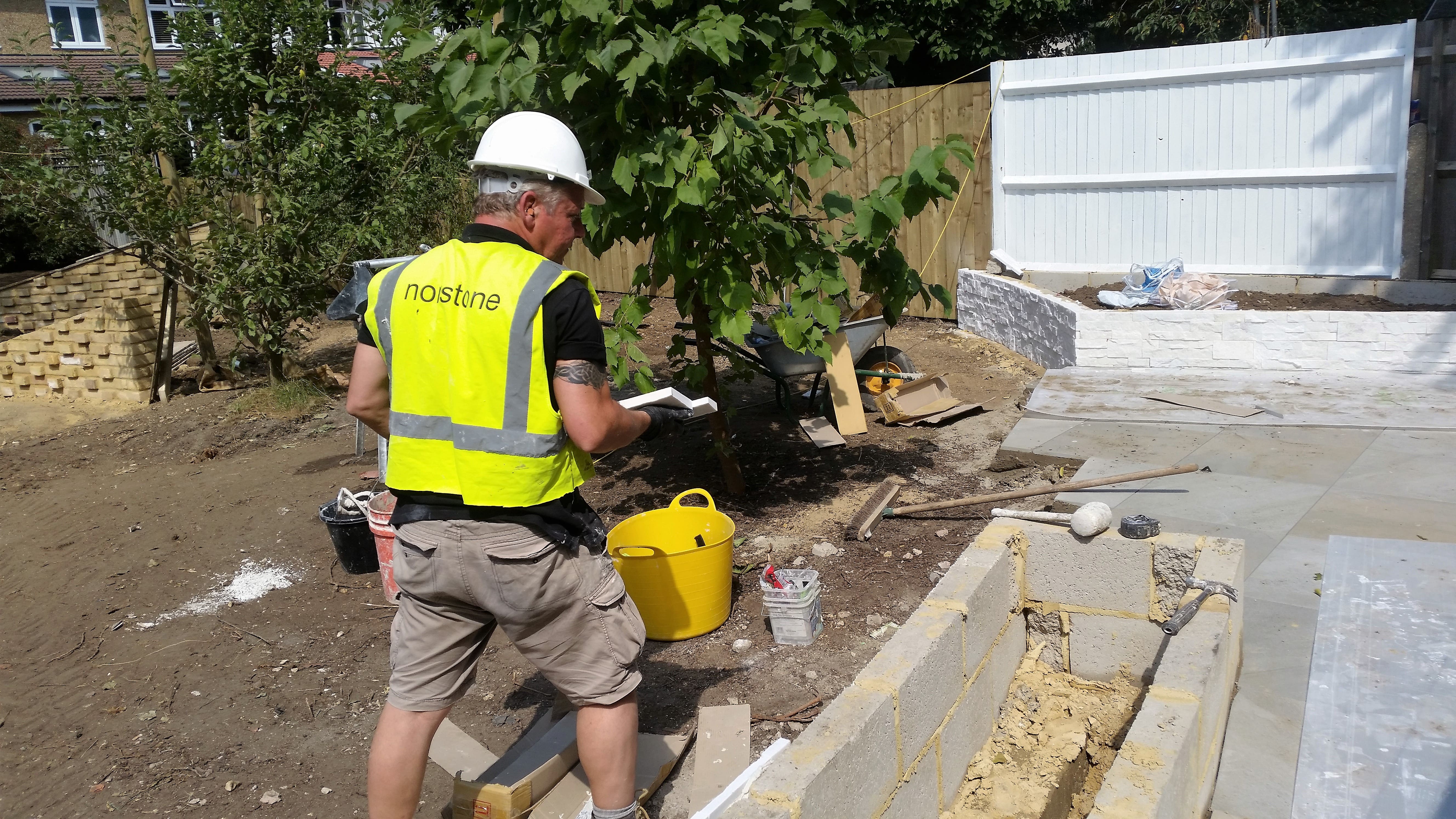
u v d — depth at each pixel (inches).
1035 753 146.1
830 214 208.4
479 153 112.3
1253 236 331.9
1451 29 285.7
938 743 128.3
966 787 140.0
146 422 340.5
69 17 834.2
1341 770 108.3
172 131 349.7
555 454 108.7
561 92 183.0
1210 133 333.1
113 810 141.3
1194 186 338.6
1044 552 156.0
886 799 114.7
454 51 180.9
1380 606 140.6
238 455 302.7
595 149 193.0
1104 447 239.9
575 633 112.4
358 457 287.1
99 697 171.8
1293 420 245.9
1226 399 266.1
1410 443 226.7
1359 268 314.2
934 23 673.0
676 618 173.3
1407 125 296.5
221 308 346.6
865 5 660.1
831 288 198.4
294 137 348.5
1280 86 317.1
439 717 114.3
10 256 646.5
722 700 157.0
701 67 194.4
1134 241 355.6
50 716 167.0
